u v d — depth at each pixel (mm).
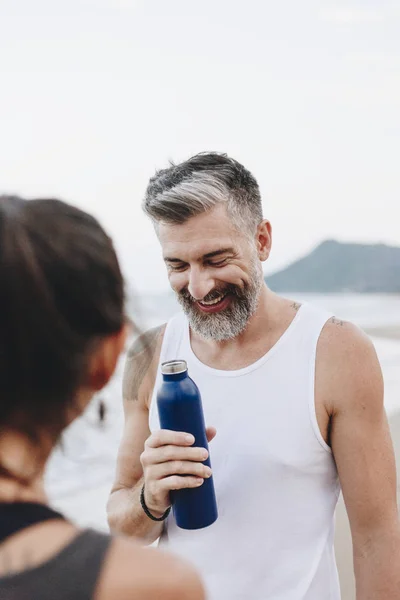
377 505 1515
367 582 1503
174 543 1646
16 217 719
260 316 1684
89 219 775
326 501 1599
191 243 1587
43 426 720
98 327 729
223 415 1633
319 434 1564
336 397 1551
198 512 1399
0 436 705
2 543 663
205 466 1386
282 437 1570
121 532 1631
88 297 713
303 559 1544
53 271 696
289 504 1562
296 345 1619
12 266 679
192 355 1739
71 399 732
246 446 1591
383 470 1532
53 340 688
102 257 740
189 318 1697
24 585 644
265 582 1548
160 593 674
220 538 1583
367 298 30859
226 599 1549
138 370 1805
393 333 13891
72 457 766
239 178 1640
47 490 749
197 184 1560
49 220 732
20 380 687
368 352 1585
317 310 1679
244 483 1578
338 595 1630
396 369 8891
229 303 1646
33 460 722
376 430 1544
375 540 1511
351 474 1529
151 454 1388
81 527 716
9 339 677
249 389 1620
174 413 1368
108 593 653
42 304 682
